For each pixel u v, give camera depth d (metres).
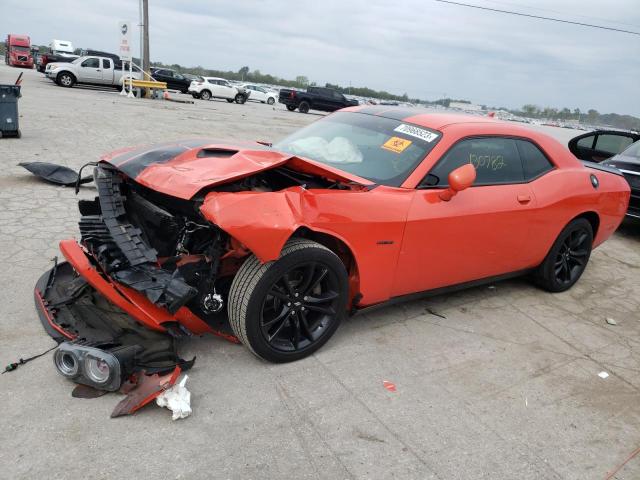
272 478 2.23
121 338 2.87
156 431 2.42
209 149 3.35
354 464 2.38
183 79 34.84
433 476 2.37
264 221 2.69
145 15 26.83
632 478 2.55
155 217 3.04
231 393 2.77
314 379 3.00
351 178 3.26
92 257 3.02
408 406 2.87
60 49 41.66
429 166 3.51
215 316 3.33
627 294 5.25
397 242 3.33
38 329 3.12
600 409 3.12
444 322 4.01
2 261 4.06
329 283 3.13
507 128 4.18
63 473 2.11
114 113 15.23
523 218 4.09
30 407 2.46
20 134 9.40
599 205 4.82
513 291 4.90
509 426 2.83
